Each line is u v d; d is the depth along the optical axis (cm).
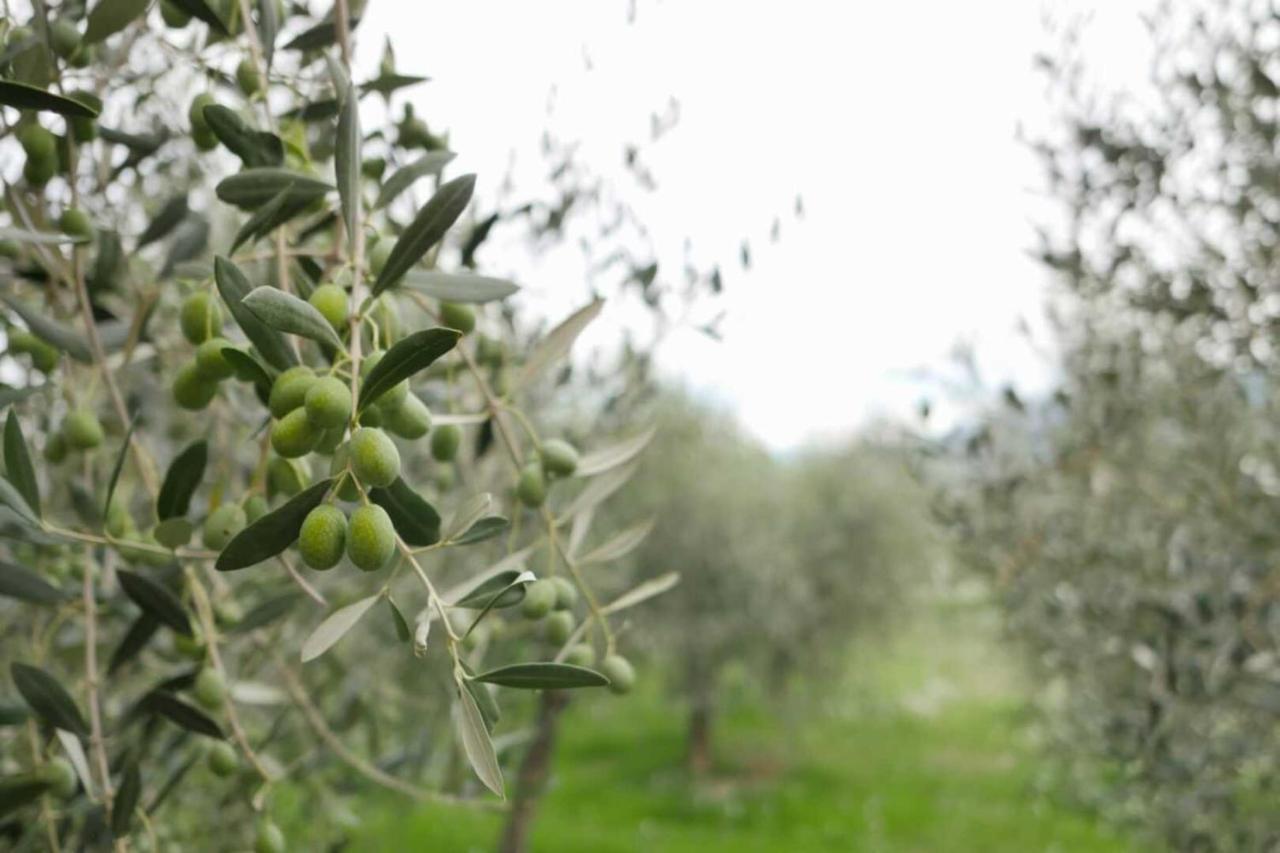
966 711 1532
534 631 192
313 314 74
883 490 1280
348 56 104
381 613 211
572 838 983
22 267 126
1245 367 262
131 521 117
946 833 980
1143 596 279
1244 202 265
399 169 99
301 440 76
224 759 123
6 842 121
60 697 102
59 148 111
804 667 1262
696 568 1132
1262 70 254
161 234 116
